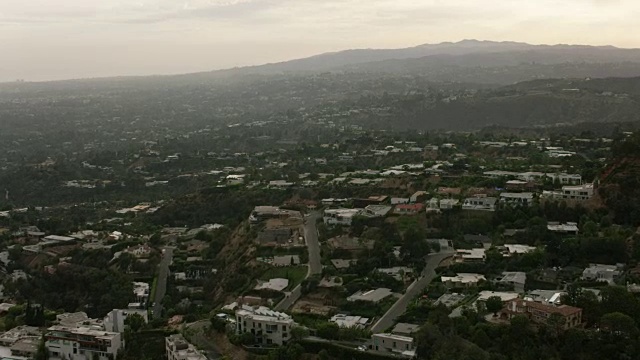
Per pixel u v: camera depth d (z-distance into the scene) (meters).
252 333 189.38
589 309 179.50
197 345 194.00
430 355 169.88
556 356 166.62
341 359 176.38
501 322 181.12
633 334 166.25
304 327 189.50
